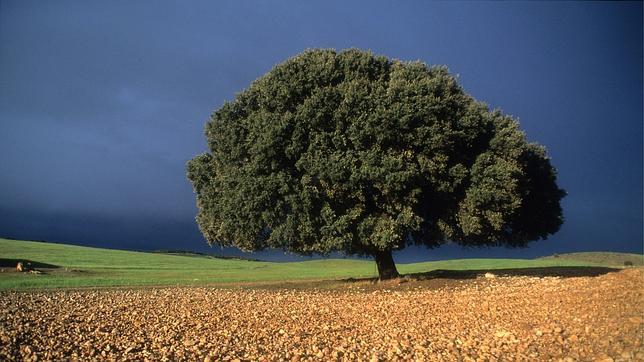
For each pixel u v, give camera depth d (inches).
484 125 1022.4
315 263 2760.8
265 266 2406.5
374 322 609.9
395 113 910.4
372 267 2293.3
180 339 519.8
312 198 947.3
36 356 421.4
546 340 449.1
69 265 1911.9
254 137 994.1
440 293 876.6
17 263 1582.2
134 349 466.3
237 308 762.2
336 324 603.5
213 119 1079.0
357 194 934.4
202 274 1654.8
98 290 1072.8
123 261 2397.9
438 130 935.0
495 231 1100.5
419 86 957.2
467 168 1005.2
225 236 1056.8
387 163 901.2
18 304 775.7
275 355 443.2
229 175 1021.2
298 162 939.3
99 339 508.4
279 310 732.7
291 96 997.8
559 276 1068.5
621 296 618.2
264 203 970.7
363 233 960.9
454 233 1060.5
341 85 973.8
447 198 1005.2
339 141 945.5
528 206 1151.6
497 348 436.5
